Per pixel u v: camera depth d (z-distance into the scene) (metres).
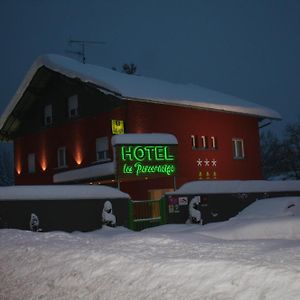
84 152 25.86
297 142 46.12
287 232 11.29
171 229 14.95
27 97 29.62
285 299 4.46
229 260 5.96
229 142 27.36
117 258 6.81
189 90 29.44
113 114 24.00
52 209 16.52
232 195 20.16
